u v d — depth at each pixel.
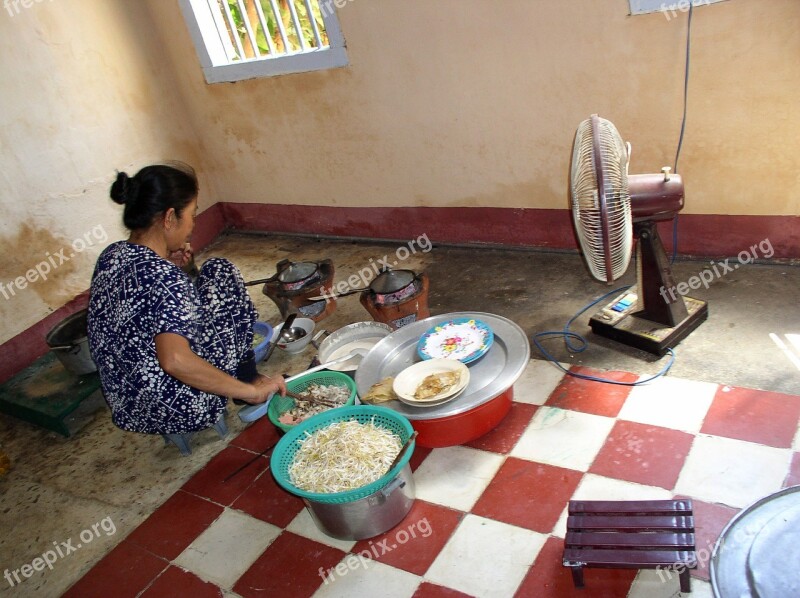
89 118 4.18
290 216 4.93
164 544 2.34
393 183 4.19
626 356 2.69
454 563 1.98
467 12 3.25
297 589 2.03
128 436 3.03
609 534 1.76
